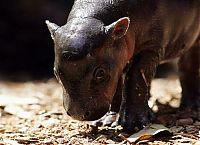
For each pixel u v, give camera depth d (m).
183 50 9.67
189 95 10.41
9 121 9.71
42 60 21.33
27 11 21.23
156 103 10.82
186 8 9.10
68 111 7.45
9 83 17.45
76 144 7.62
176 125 8.61
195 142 7.62
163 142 7.64
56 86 16.33
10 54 21.48
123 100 8.37
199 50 10.34
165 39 8.78
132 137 7.71
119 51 7.76
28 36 21.50
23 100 11.88
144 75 8.39
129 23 7.82
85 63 7.29
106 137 7.93
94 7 7.92
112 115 8.73
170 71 19.08
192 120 8.78
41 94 13.81
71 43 7.31
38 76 19.72
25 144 7.76
